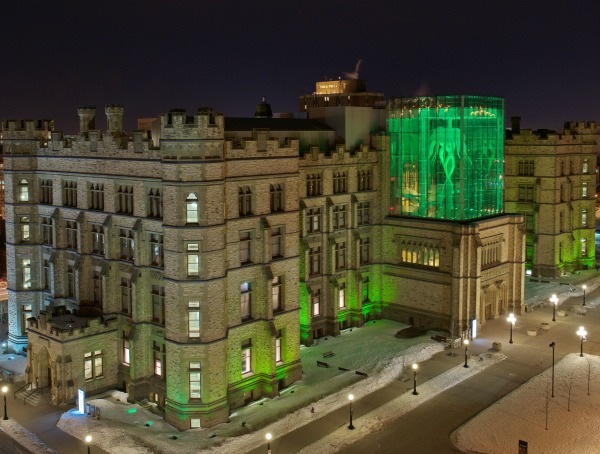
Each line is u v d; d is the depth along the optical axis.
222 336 46.62
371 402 49.78
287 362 52.81
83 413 47.88
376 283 70.94
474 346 62.06
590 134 93.69
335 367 57.16
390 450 42.38
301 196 61.66
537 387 52.16
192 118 48.38
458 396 50.72
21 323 60.53
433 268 66.56
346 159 65.75
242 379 49.84
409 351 59.84
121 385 52.56
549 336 64.94
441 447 42.72
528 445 42.62
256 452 42.38
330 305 65.19
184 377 45.78
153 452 42.25
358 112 68.25
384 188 69.69
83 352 50.53
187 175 44.47
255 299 50.44
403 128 68.38
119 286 52.31
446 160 65.62
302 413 47.94
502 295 71.75
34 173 59.38
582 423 45.66
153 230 48.59
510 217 71.12
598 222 143.38
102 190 53.47
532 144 88.69
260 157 49.38
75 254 55.72
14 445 43.72
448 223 64.69
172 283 45.75
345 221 66.81
